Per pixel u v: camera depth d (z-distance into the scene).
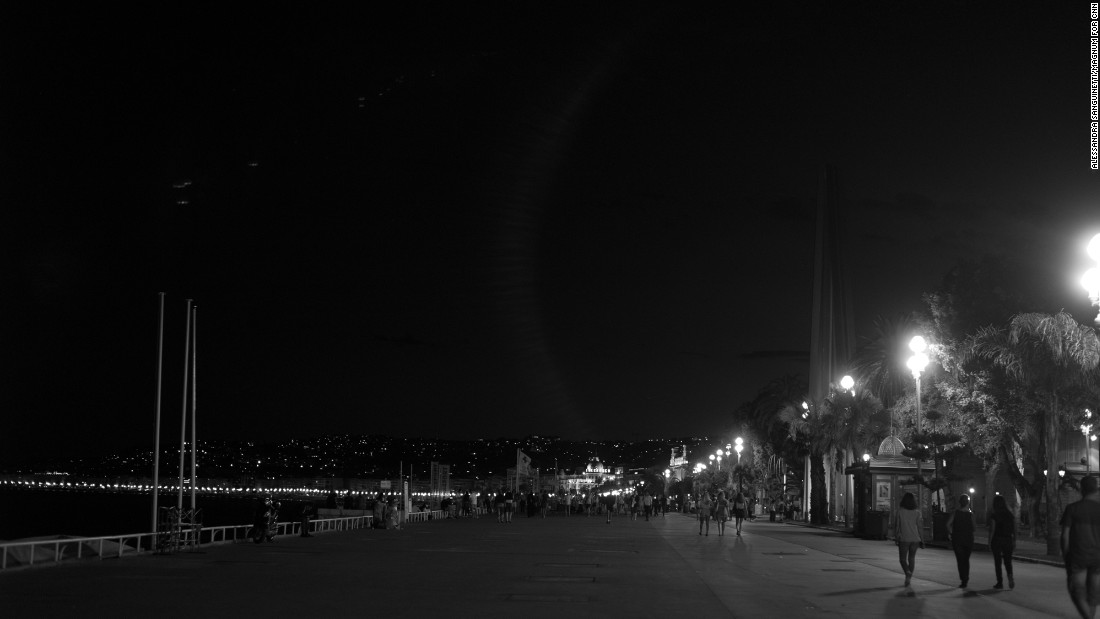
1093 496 13.27
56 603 16.45
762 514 97.88
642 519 74.88
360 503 73.44
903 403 50.75
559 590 19.44
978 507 63.25
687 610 16.36
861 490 47.56
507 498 65.25
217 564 25.50
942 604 17.88
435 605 16.62
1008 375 36.81
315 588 19.38
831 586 21.17
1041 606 17.77
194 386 46.97
